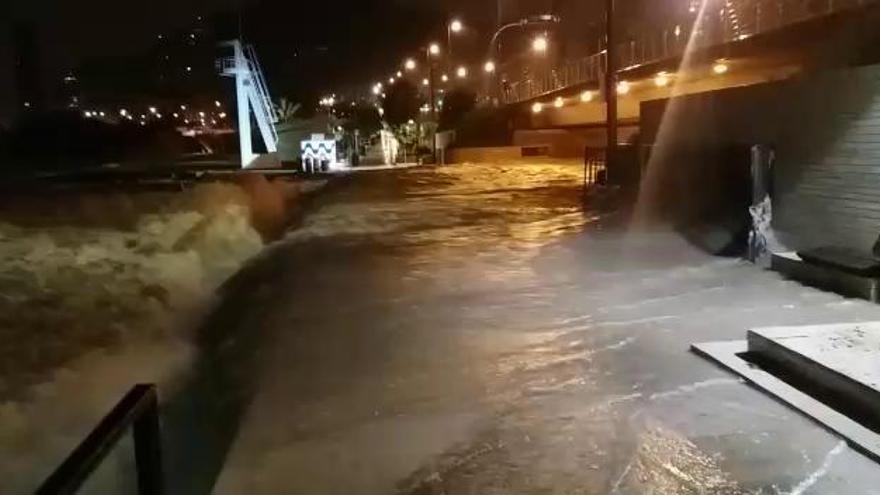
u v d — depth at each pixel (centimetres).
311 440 606
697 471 529
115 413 368
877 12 2573
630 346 819
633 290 1080
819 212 1159
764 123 1288
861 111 1070
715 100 1462
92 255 1703
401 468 551
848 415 600
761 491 499
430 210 2219
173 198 2980
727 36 3525
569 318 943
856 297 987
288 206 2642
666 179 1708
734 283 1098
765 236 1219
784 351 701
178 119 18000
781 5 3189
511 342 850
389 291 1135
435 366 776
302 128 6819
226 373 809
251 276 1342
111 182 4359
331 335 909
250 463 569
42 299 1266
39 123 9788
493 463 554
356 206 2414
